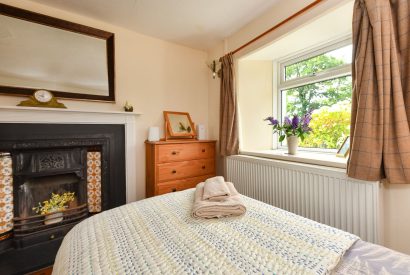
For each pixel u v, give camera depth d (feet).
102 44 6.96
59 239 6.06
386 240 4.07
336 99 6.02
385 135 3.66
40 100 5.78
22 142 5.66
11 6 5.57
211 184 4.03
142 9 6.34
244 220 3.10
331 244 2.40
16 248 5.58
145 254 2.31
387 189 4.03
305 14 5.20
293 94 7.38
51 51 6.17
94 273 2.02
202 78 9.45
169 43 8.54
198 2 6.02
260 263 2.10
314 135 6.62
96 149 7.04
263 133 7.88
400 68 3.68
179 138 8.43
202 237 2.65
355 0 4.10
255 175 6.59
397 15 3.72
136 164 7.75
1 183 5.52
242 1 5.97
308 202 5.06
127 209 3.62
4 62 5.57
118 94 7.38
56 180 6.47
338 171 4.45
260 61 7.82
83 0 5.89
